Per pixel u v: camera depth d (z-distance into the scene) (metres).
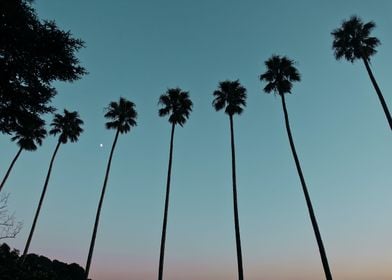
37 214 45.19
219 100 39.22
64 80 15.27
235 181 34.28
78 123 50.84
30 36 13.13
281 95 35.12
